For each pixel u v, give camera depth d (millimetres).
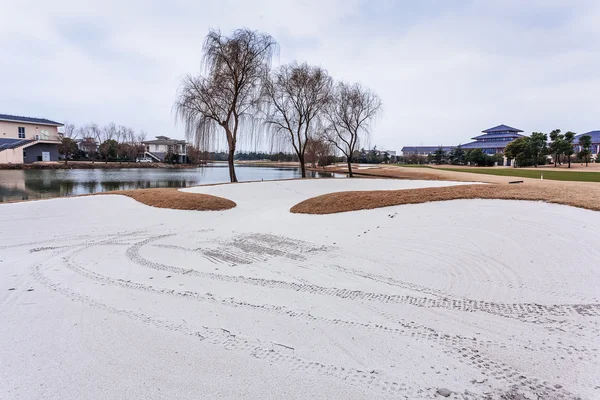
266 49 20047
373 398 2506
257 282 5074
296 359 3020
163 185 24375
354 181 18016
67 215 10406
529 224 6711
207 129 20047
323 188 16516
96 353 3100
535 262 5223
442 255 5914
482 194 9086
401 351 3143
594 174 26859
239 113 20812
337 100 28547
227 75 19219
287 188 16359
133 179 29781
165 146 76688
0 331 3521
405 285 4820
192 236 8359
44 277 5332
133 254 6773
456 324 3654
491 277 4906
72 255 6707
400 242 6801
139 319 3807
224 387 2635
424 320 3760
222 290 4750
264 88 20703
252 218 10609
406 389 2607
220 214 11250
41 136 45375
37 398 2508
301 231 8430
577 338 3303
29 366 2908
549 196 8086
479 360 2982
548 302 4090
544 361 2949
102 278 5289
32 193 18781
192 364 2936
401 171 36781
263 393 2566
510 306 4039
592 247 5406
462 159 58531
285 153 27516
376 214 9070
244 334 3471
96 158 59281
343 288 4773
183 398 2504
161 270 5723
